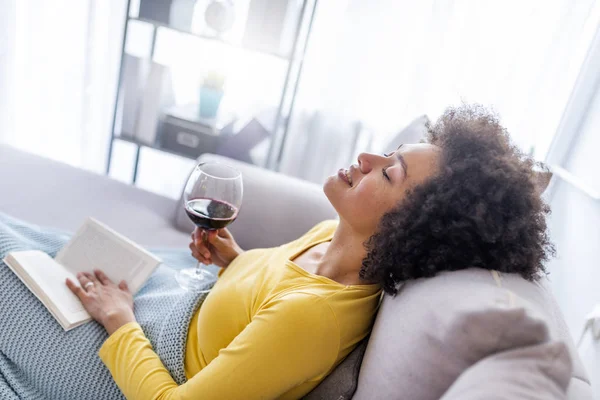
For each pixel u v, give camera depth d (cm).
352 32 223
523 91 210
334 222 113
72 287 100
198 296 100
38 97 267
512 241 73
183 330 95
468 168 77
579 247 169
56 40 254
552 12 199
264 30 217
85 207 151
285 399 82
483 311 54
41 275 100
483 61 211
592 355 136
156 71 227
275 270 94
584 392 61
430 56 214
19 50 257
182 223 159
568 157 201
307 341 74
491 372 50
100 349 91
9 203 140
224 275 107
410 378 61
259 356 74
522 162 81
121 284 105
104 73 254
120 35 246
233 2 224
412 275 77
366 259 82
